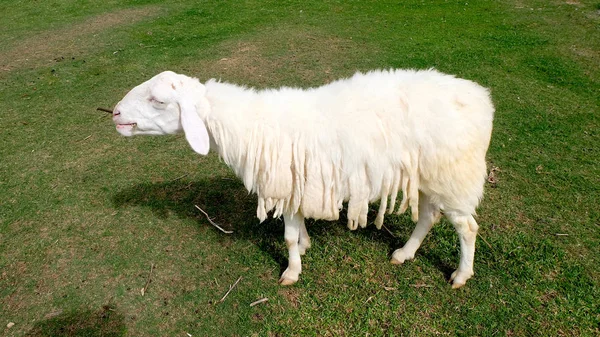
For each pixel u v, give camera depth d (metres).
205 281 1.39
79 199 1.73
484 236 1.47
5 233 1.58
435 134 1.03
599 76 2.48
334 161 1.07
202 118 1.11
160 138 2.10
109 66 2.86
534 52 2.81
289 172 1.11
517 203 1.61
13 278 1.42
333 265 1.41
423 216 1.30
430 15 3.59
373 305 1.27
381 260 1.42
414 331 1.20
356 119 1.05
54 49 3.16
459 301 1.27
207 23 3.59
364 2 3.99
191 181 1.82
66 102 2.44
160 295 1.35
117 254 1.49
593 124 2.04
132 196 1.74
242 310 1.29
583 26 3.21
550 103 2.22
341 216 1.60
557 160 1.82
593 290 1.27
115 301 1.34
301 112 1.10
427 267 1.38
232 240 1.53
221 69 2.74
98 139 2.10
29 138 2.12
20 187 1.80
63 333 1.25
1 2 4.33
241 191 1.76
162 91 1.09
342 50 2.96
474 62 2.70
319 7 3.90
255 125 1.11
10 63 2.95
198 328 1.25
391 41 3.08
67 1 4.30
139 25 3.59
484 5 3.79
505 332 1.18
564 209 1.57
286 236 1.28
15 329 1.26
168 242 1.53
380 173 1.08
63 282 1.40
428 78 1.11
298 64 2.77
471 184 1.12
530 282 1.31
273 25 3.49
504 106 2.21
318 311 1.27
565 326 1.18
